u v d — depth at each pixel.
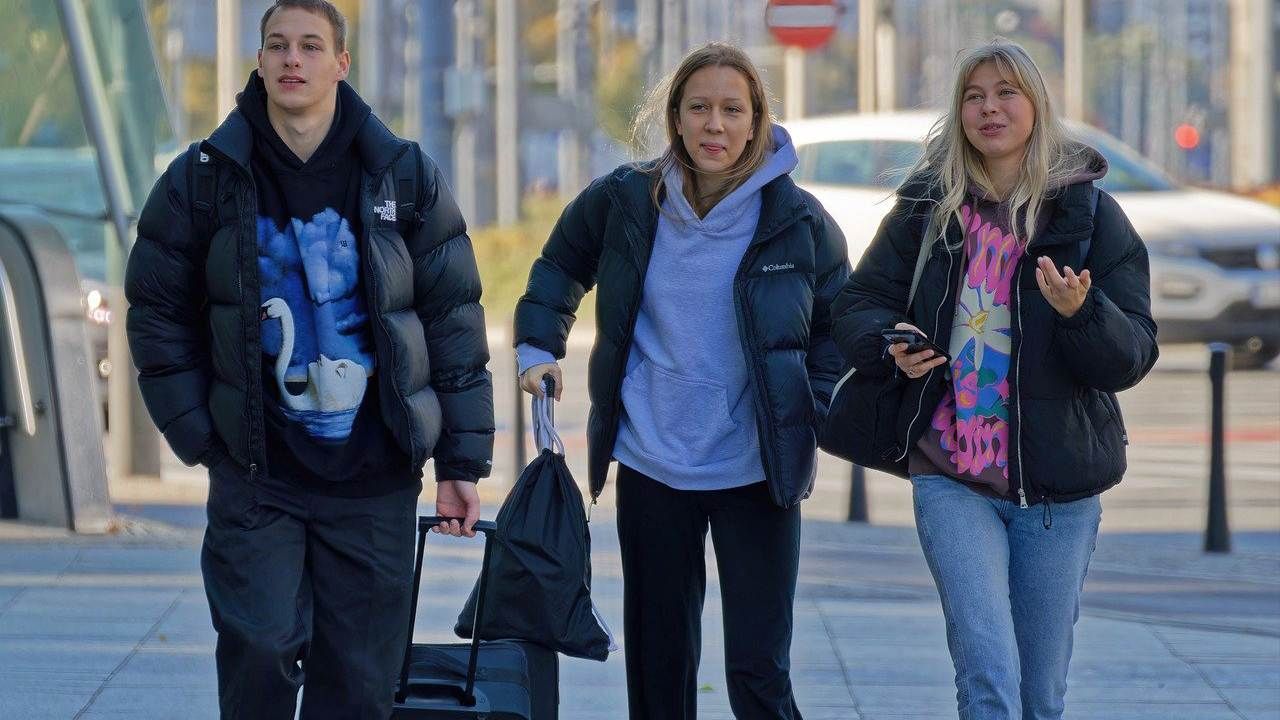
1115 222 11.44
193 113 114.94
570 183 115.81
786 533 12.60
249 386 10.97
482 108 74.62
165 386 11.18
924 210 11.68
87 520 24.47
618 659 17.92
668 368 12.41
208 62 114.94
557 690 12.16
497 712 11.53
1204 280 42.69
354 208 11.20
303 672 11.58
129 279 11.20
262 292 11.02
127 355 29.75
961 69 11.45
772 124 12.51
